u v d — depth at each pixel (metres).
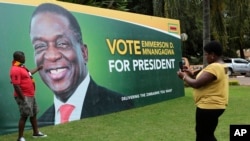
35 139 8.08
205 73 5.17
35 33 9.59
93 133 8.71
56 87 10.04
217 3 19.53
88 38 11.30
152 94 14.03
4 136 8.46
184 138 8.13
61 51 10.27
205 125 5.28
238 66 35.25
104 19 12.02
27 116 7.77
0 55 8.68
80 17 11.08
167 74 15.12
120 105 12.33
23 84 7.67
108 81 11.92
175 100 14.86
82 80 10.91
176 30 16.14
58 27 10.25
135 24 13.50
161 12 22.95
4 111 8.65
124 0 16.91
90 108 11.10
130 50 13.11
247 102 14.08
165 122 10.08
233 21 27.20
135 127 9.40
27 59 9.27
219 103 5.21
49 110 9.77
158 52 14.69
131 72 13.02
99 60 11.64
